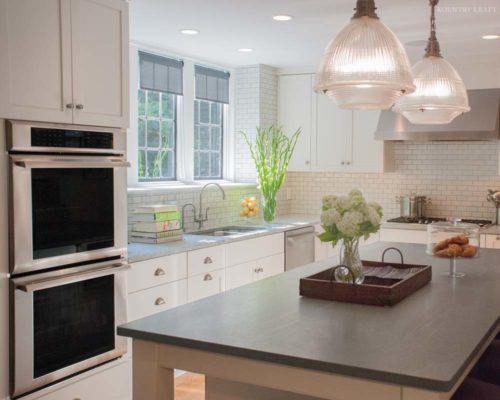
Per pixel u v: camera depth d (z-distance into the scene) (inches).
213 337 83.1
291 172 269.7
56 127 125.7
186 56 222.7
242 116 249.6
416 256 152.3
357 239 108.9
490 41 193.8
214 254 186.1
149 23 173.9
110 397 142.0
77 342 132.6
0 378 117.4
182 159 223.3
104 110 137.3
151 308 161.0
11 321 118.6
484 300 106.0
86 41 131.7
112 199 140.5
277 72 255.8
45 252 124.0
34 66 120.0
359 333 85.1
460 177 237.0
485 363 104.3
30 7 118.6
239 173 252.1
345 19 169.0
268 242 215.3
